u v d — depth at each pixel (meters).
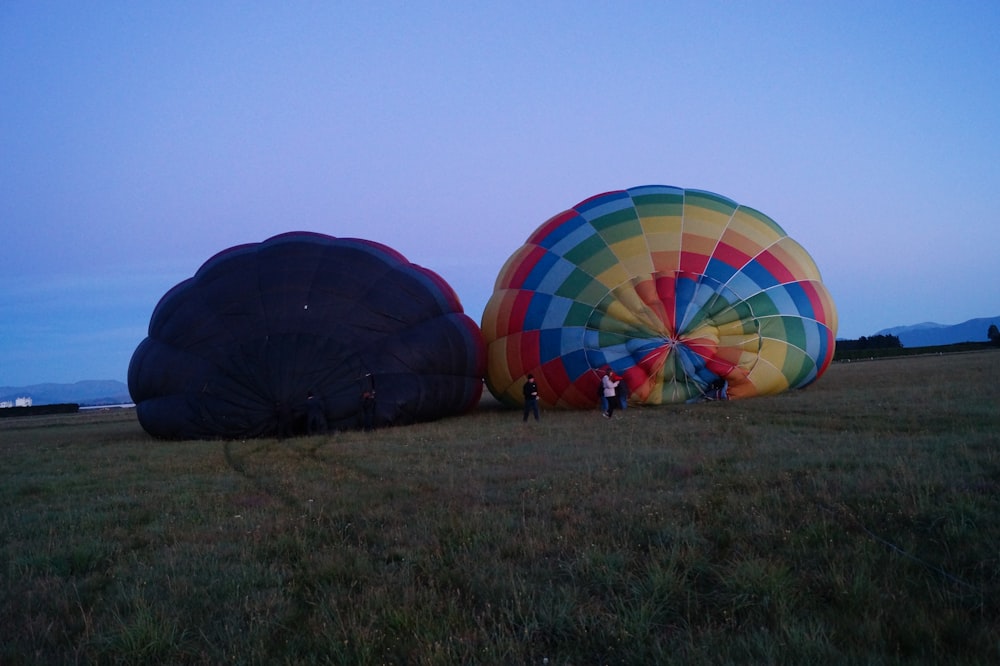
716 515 6.73
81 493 10.50
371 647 4.45
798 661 3.99
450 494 8.65
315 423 17.31
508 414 20.83
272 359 17.72
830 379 26.45
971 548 5.42
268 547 6.80
